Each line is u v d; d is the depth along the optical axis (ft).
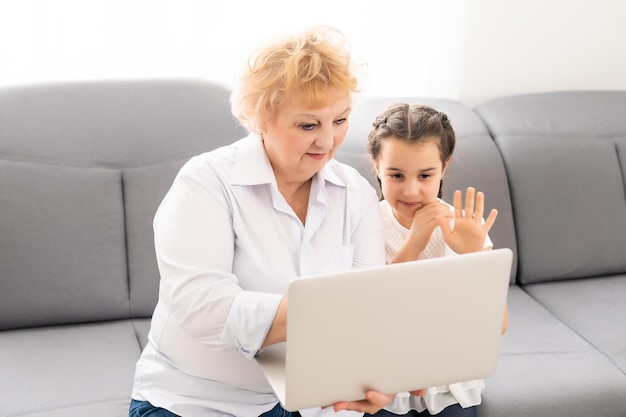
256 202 5.11
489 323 4.55
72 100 7.08
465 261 4.34
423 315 4.37
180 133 7.18
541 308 7.57
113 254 6.95
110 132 7.06
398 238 6.06
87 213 6.89
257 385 5.21
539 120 8.22
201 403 5.15
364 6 8.27
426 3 8.40
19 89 7.07
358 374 4.39
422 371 4.52
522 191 7.92
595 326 7.25
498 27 8.82
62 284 6.84
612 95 8.69
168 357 5.28
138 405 5.30
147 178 7.05
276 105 4.74
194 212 4.96
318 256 5.26
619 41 9.20
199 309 4.76
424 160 5.65
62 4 7.57
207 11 7.91
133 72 7.91
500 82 9.02
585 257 8.03
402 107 5.81
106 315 6.98
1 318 6.78
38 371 6.23
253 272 5.08
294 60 4.59
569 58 9.12
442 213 5.74
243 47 8.09
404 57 8.52
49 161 6.88
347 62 4.73
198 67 8.05
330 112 4.74
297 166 4.93
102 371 6.26
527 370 6.59
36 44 7.60
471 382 5.98
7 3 7.45
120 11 7.72
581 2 8.96
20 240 6.75
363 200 5.56
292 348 4.20
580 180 8.05
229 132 7.31
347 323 4.23
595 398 6.44
